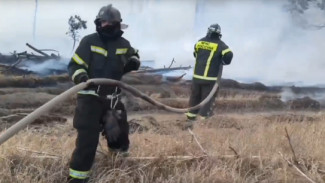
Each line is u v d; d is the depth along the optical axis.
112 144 4.84
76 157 4.35
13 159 4.68
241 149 5.45
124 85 4.36
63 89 12.03
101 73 4.42
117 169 4.68
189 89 12.92
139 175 4.71
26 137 5.34
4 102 10.28
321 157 5.50
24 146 5.01
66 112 9.66
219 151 5.43
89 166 4.40
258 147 5.69
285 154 5.49
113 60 4.45
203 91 9.27
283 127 7.06
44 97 10.98
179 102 11.66
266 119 9.48
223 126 8.46
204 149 5.43
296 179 4.92
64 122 8.45
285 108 12.70
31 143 5.15
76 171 4.36
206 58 9.27
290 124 7.69
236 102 12.01
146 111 10.88
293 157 5.37
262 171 5.06
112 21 4.38
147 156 5.12
